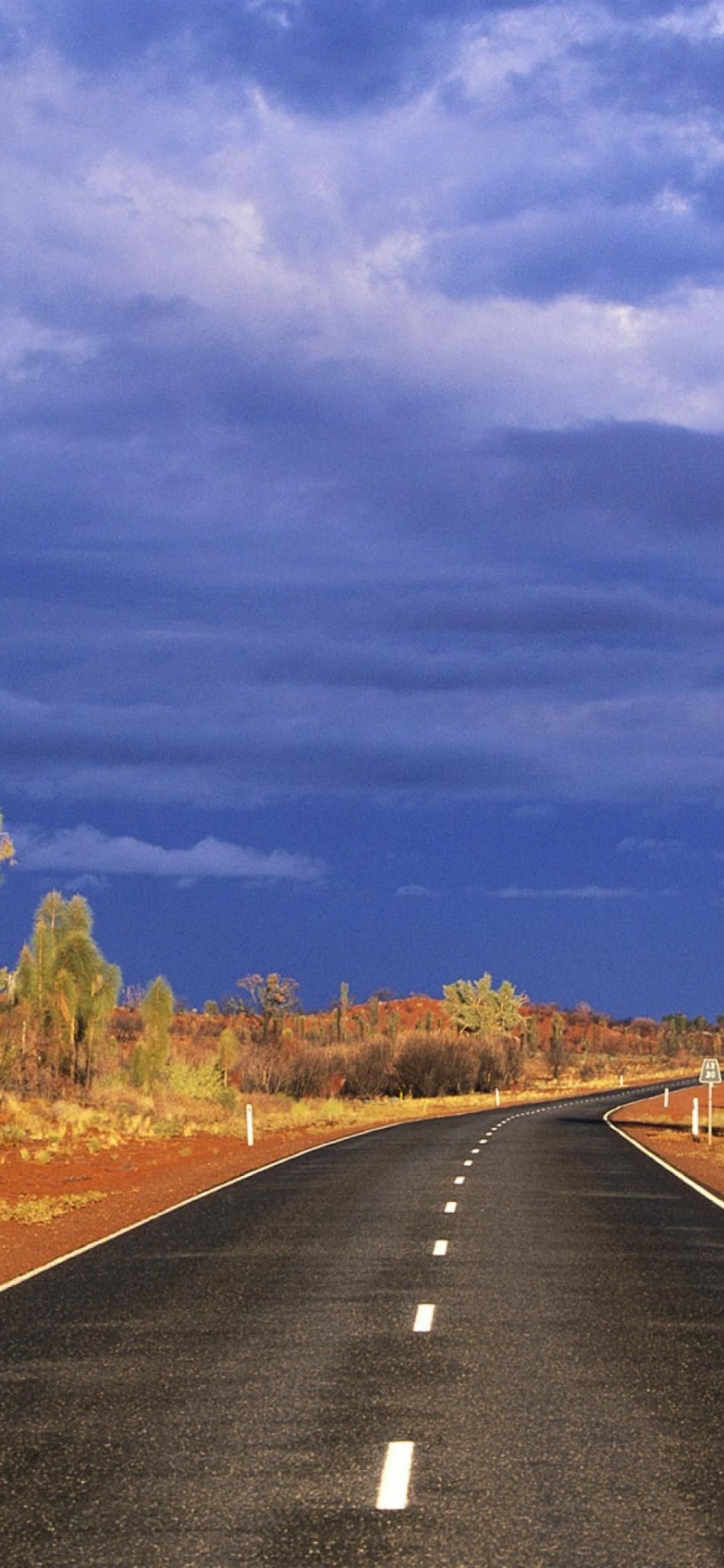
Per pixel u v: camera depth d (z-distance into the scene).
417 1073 88.94
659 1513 6.54
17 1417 8.42
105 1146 33.56
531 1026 153.12
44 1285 13.66
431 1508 6.62
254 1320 11.62
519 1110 69.12
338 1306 12.21
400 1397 8.84
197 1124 45.94
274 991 74.69
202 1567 5.86
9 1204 21.33
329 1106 59.72
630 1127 50.09
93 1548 6.10
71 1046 44.22
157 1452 7.61
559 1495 6.80
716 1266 14.62
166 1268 14.75
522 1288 13.16
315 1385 9.20
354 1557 5.97
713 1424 8.12
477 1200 21.80
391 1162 30.41
